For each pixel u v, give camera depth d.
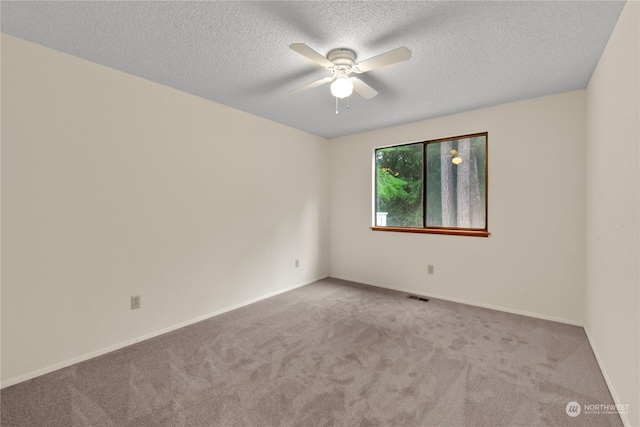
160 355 2.20
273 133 3.66
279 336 2.51
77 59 2.11
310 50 1.75
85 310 2.16
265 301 3.44
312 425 1.49
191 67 2.28
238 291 3.24
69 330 2.08
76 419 1.54
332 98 2.90
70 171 2.09
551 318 2.85
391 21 1.71
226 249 3.13
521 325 2.72
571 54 2.07
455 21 1.71
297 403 1.66
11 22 1.72
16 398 1.71
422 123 3.61
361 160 4.20
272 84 2.59
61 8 1.59
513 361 2.09
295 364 2.06
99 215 2.23
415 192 3.81
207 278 2.95
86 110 2.16
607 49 1.92
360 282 4.25
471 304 3.31
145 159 2.49
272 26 1.76
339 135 4.36
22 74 1.88
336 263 4.52
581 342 2.38
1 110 1.81
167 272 2.64
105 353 2.24
